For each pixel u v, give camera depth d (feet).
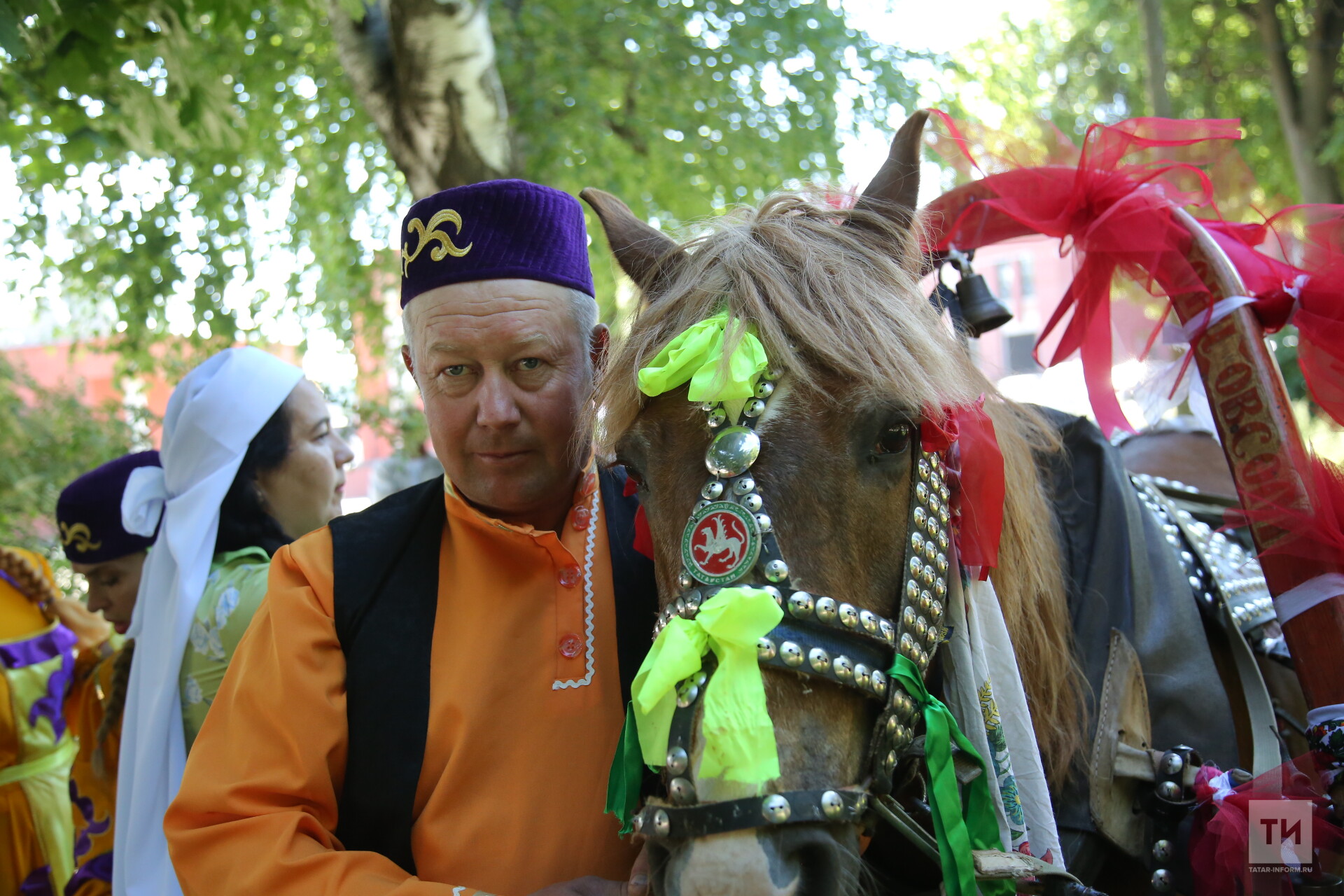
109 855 7.29
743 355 3.52
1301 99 25.44
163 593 6.31
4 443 21.79
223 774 4.26
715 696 3.11
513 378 4.34
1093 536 4.90
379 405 21.16
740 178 21.70
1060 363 5.40
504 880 4.10
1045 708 4.50
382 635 4.42
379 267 22.36
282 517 6.64
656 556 3.83
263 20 15.11
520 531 4.38
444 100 11.73
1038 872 3.74
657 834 3.14
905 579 3.68
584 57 19.94
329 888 3.79
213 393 6.42
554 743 4.27
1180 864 4.39
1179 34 30.25
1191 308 4.75
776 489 3.43
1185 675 4.65
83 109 10.85
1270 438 4.34
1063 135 5.66
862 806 3.24
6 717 8.71
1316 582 4.16
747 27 21.43
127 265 21.30
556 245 4.47
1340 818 3.97
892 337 3.66
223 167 21.67
